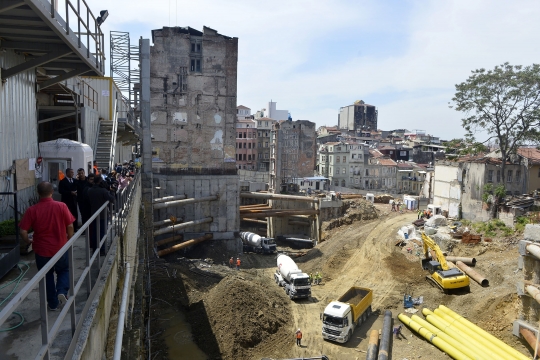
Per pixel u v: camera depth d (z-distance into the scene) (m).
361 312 32.12
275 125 90.81
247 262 52.47
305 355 27.86
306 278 37.41
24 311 6.73
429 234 49.84
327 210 64.44
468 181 53.09
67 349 5.39
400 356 27.52
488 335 27.52
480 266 39.56
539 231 26.45
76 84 23.45
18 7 8.62
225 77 55.59
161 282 36.66
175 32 53.47
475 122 50.94
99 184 10.70
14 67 11.49
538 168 52.69
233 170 56.75
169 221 49.44
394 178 95.88
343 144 93.25
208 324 30.64
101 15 21.56
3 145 11.66
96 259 8.40
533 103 46.97
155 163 54.06
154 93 53.44
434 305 34.72
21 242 9.91
